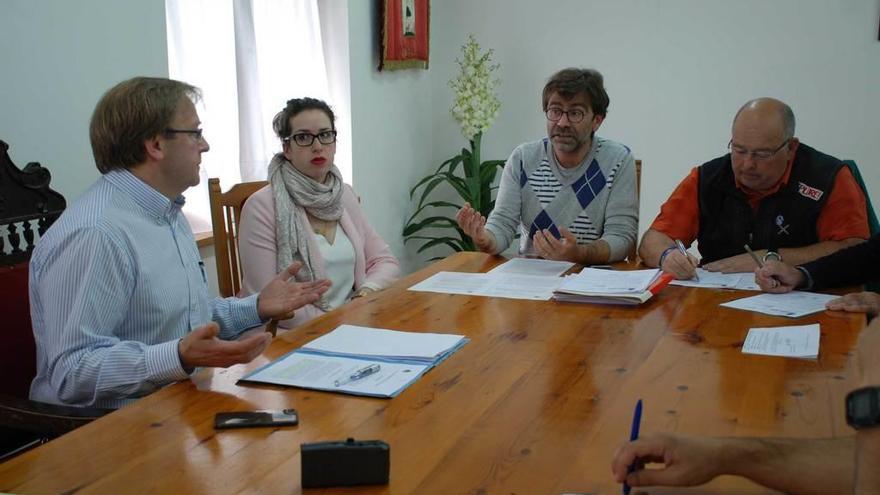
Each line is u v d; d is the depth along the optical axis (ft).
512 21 14.39
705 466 3.21
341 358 5.14
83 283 5.15
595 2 13.83
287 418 4.15
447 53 14.93
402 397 4.49
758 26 13.00
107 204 5.42
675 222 8.23
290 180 8.28
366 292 8.27
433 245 15.24
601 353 5.23
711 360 5.07
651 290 6.57
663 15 13.48
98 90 8.29
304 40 12.16
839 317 5.96
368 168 13.33
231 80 10.65
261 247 8.14
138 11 8.73
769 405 4.32
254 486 3.49
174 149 5.63
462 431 4.03
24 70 7.50
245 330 6.36
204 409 4.36
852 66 12.62
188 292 5.92
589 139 8.93
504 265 8.00
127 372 4.89
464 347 5.40
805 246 7.70
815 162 7.70
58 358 5.08
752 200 7.91
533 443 3.88
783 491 3.21
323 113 8.29
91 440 3.97
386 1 13.12
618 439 3.92
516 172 9.29
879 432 2.25
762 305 6.31
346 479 3.47
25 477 3.57
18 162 7.50
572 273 7.61
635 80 13.84
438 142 15.43
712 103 13.48
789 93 13.04
